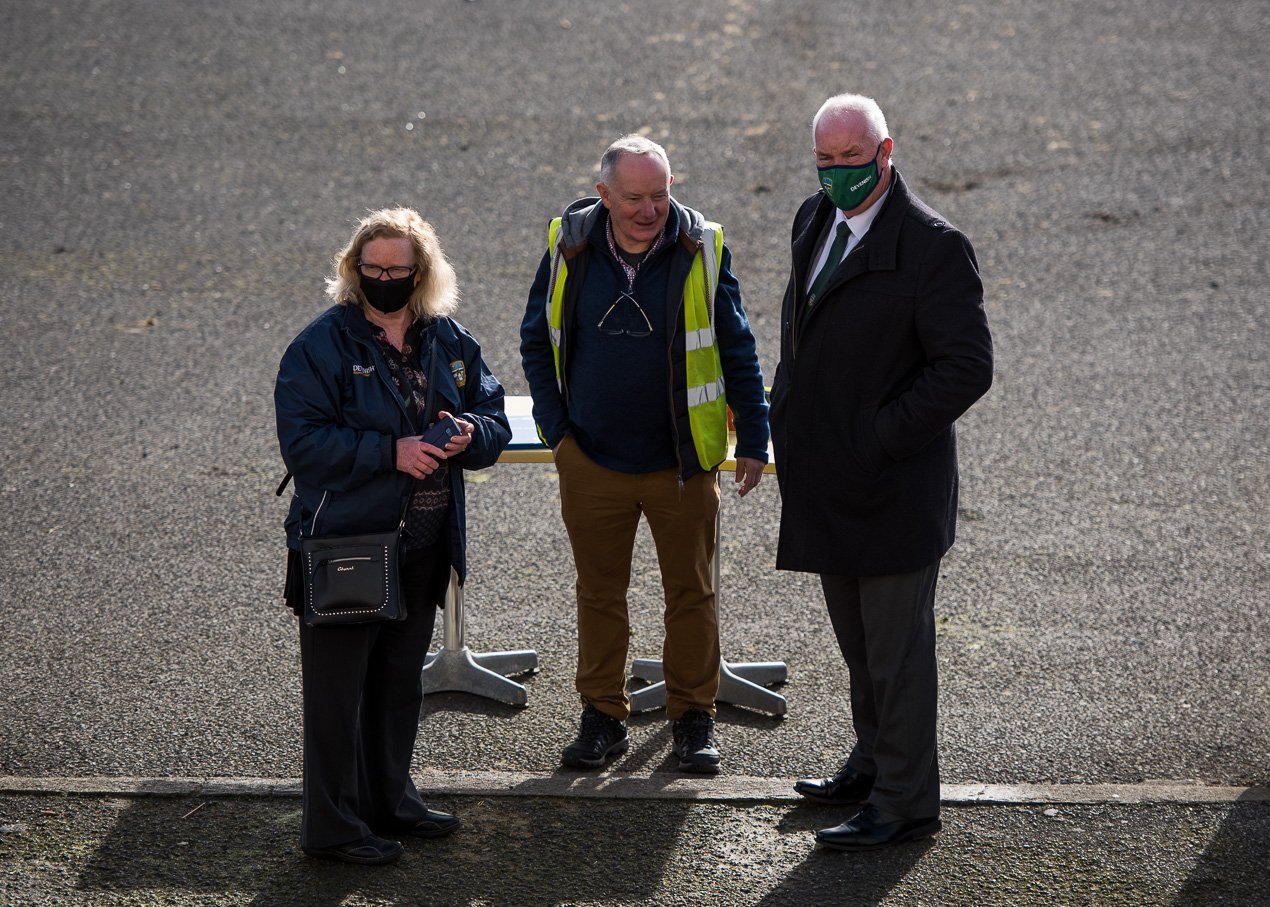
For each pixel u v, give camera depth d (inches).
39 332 1209.4
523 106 1720.0
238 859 576.7
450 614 723.4
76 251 1378.0
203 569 853.2
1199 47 1881.2
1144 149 1595.7
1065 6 2042.3
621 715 674.8
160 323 1234.6
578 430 643.5
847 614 615.5
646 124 1665.8
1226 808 615.5
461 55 1877.5
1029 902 550.9
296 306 1274.6
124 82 1785.2
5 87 1756.9
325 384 537.0
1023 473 988.6
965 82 1781.5
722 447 636.7
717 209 1455.5
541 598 832.9
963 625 794.2
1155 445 1027.9
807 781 629.6
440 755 671.8
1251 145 1595.7
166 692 717.3
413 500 554.3
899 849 587.2
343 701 553.3
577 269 622.2
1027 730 687.1
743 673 738.8
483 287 1298.0
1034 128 1652.3
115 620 791.1
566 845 591.2
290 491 959.6
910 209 560.1
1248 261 1352.1
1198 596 823.7
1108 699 714.8
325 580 527.8
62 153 1594.5
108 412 1074.1
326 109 1716.3
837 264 576.4
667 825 607.8
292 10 2030.0
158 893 552.1
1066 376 1143.6
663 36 1941.4
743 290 1289.4
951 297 550.3
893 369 569.0
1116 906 548.1
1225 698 714.8
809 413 585.6
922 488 577.0
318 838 563.2
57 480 967.6
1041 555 876.0
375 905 545.3
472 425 556.7
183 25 1968.5
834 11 2028.8
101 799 619.5
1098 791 629.6
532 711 714.8
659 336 618.5
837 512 585.0
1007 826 604.1
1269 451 1016.2
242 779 638.5
